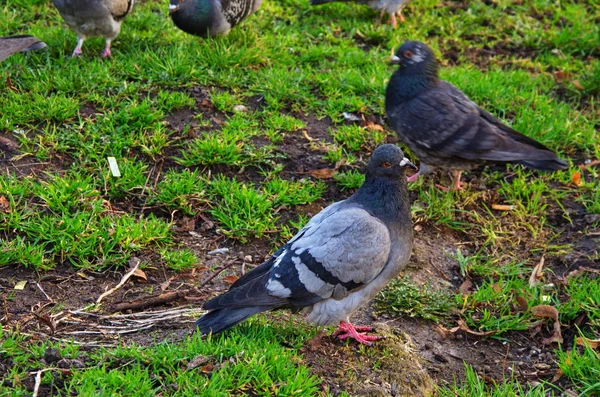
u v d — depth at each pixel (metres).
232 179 3.10
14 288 2.82
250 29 3.46
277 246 2.97
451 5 3.69
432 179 3.17
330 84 3.34
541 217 3.08
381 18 3.60
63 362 2.66
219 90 3.30
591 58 3.54
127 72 3.29
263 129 3.21
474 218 3.08
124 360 2.67
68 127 3.13
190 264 2.90
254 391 2.65
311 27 3.57
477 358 2.81
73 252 2.89
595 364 2.73
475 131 3.04
